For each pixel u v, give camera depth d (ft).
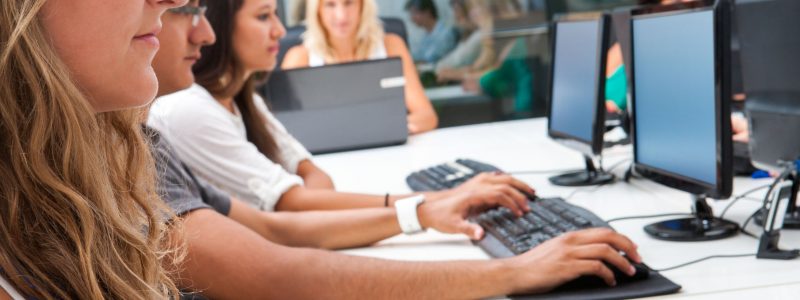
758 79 5.85
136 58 2.28
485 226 5.91
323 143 10.56
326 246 6.15
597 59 7.11
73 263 2.19
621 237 4.66
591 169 7.69
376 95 10.55
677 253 5.03
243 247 4.63
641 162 6.44
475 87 19.06
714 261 4.79
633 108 6.49
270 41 7.48
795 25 5.27
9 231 2.10
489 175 6.61
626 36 8.18
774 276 4.41
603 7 18.81
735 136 8.20
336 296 4.55
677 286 4.34
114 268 2.34
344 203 7.00
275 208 7.13
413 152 10.12
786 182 4.72
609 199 6.73
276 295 4.56
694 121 5.47
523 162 8.81
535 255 4.59
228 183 7.04
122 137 2.67
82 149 2.16
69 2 2.12
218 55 7.38
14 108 2.07
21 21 2.02
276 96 10.43
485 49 18.92
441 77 18.93
